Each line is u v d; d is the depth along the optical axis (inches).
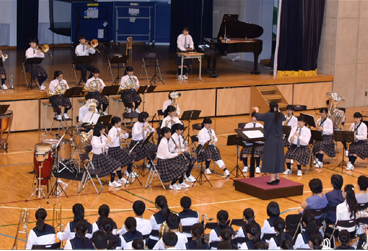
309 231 307.4
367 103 891.4
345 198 351.6
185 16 1074.7
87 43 732.0
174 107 537.0
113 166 482.6
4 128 576.7
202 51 828.6
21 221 349.1
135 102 679.1
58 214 419.5
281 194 474.0
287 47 832.9
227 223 313.6
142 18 1155.9
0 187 476.4
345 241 299.3
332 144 566.6
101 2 1114.1
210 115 769.6
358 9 854.5
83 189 482.0
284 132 526.6
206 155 519.8
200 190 490.3
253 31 847.1
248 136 477.7
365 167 575.5
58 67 859.4
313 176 539.8
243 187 486.0
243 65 964.0
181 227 312.0
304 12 823.1
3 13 1043.3
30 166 535.5
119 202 453.4
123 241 296.5
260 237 310.8
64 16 1107.9
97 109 644.7
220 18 1065.5
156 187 495.2
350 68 864.9
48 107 666.2
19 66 856.3
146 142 472.1
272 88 804.6
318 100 845.8
